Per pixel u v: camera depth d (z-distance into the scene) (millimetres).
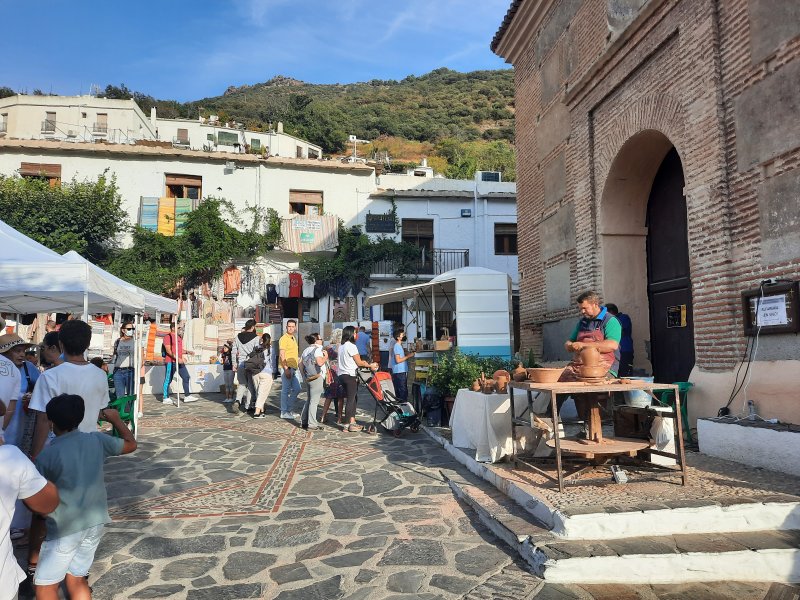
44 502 2393
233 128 38312
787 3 5344
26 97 36438
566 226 10203
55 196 17938
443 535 4219
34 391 3648
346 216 21328
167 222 19281
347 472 6285
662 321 8625
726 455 5457
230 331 18656
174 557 3893
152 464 6773
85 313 6078
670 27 6996
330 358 11789
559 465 4426
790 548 3488
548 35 11047
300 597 3273
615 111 8500
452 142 58750
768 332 5492
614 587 3312
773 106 5504
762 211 5641
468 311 10391
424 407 9125
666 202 8555
